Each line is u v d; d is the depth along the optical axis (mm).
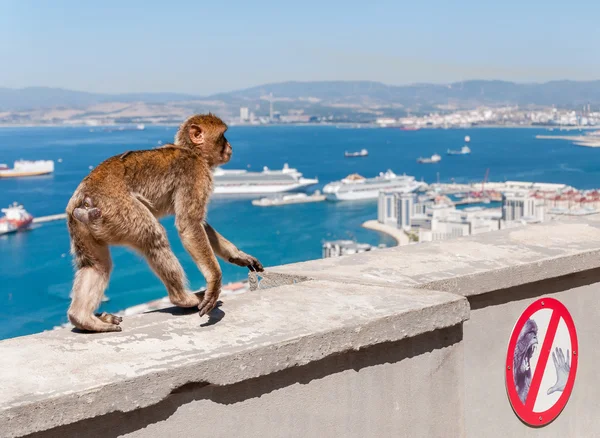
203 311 2660
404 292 2988
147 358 2248
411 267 3441
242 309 2773
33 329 36125
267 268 3541
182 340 2420
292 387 2475
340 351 2527
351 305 2803
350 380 2625
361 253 3816
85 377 2088
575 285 3695
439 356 2898
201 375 2211
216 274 2805
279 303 2854
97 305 2684
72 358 2260
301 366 2459
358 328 2566
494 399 3393
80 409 1994
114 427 2109
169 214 3014
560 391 3654
